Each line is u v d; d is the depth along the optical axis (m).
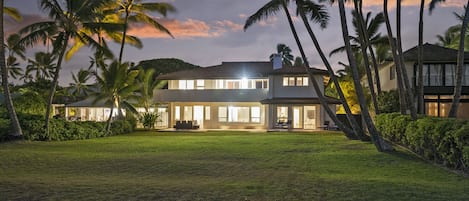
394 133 22.25
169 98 41.69
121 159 15.41
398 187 9.40
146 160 15.13
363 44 26.44
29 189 8.77
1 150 18.73
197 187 9.27
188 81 42.12
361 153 17.66
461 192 8.93
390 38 22.58
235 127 40.69
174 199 7.96
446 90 33.06
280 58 42.34
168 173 11.91
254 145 22.09
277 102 36.91
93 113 45.22
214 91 41.16
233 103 40.88
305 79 38.47
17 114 26.02
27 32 25.50
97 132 29.72
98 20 27.52
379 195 8.47
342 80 49.97
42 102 32.31
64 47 25.75
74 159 15.27
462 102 34.06
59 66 25.91
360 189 9.11
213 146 21.59
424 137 15.68
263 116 40.28
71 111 46.56
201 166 13.52
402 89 23.62
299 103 36.72
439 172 12.54
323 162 14.78
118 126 33.25
